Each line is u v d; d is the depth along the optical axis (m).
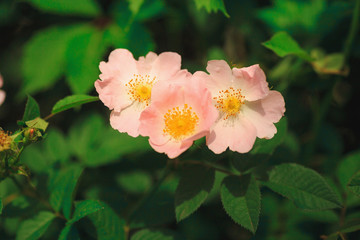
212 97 0.42
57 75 0.52
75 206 0.43
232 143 0.41
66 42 0.53
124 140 0.52
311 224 0.49
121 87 0.43
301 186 0.43
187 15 0.59
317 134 0.54
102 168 0.53
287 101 0.56
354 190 0.42
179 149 0.41
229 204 0.42
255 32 0.59
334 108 0.58
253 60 0.59
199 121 0.42
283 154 0.52
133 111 0.43
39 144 0.53
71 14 0.54
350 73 0.57
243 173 0.43
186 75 0.42
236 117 0.42
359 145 0.57
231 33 0.61
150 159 0.53
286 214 0.50
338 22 0.56
